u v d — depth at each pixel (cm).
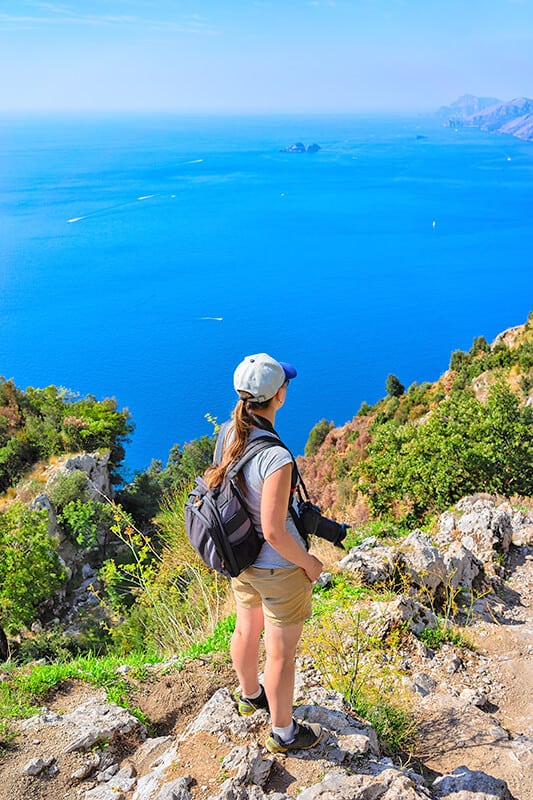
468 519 1131
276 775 370
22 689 494
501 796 406
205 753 390
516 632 804
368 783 352
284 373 340
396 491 2180
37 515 2638
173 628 730
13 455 4756
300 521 349
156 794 364
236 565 338
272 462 323
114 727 436
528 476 2066
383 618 702
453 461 2089
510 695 654
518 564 1067
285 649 358
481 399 5781
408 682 623
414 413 6862
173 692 510
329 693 471
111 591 1268
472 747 520
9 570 2531
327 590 787
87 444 5147
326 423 8706
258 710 418
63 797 385
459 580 905
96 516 3653
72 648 1869
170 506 947
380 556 842
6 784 391
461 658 715
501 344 6944
